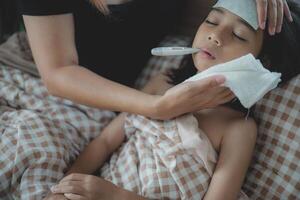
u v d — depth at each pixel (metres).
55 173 0.99
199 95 0.88
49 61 0.98
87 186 0.90
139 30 1.23
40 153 0.98
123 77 1.28
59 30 0.98
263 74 0.89
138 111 0.95
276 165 1.04
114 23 1.16
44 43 0.97
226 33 0.95
